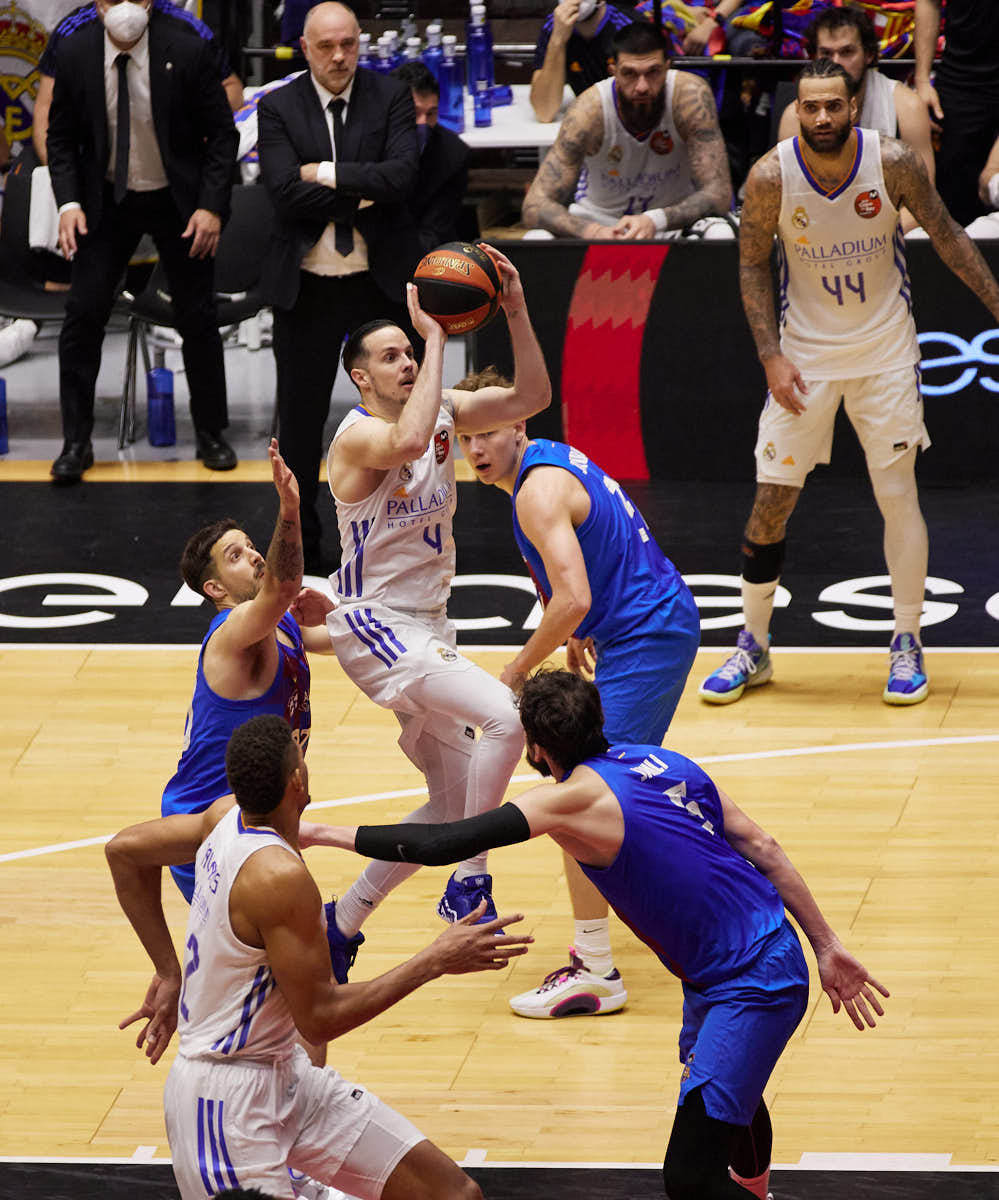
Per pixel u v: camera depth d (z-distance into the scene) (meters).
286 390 29.05
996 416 31.34
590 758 13.31
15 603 28.22
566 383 32.22
